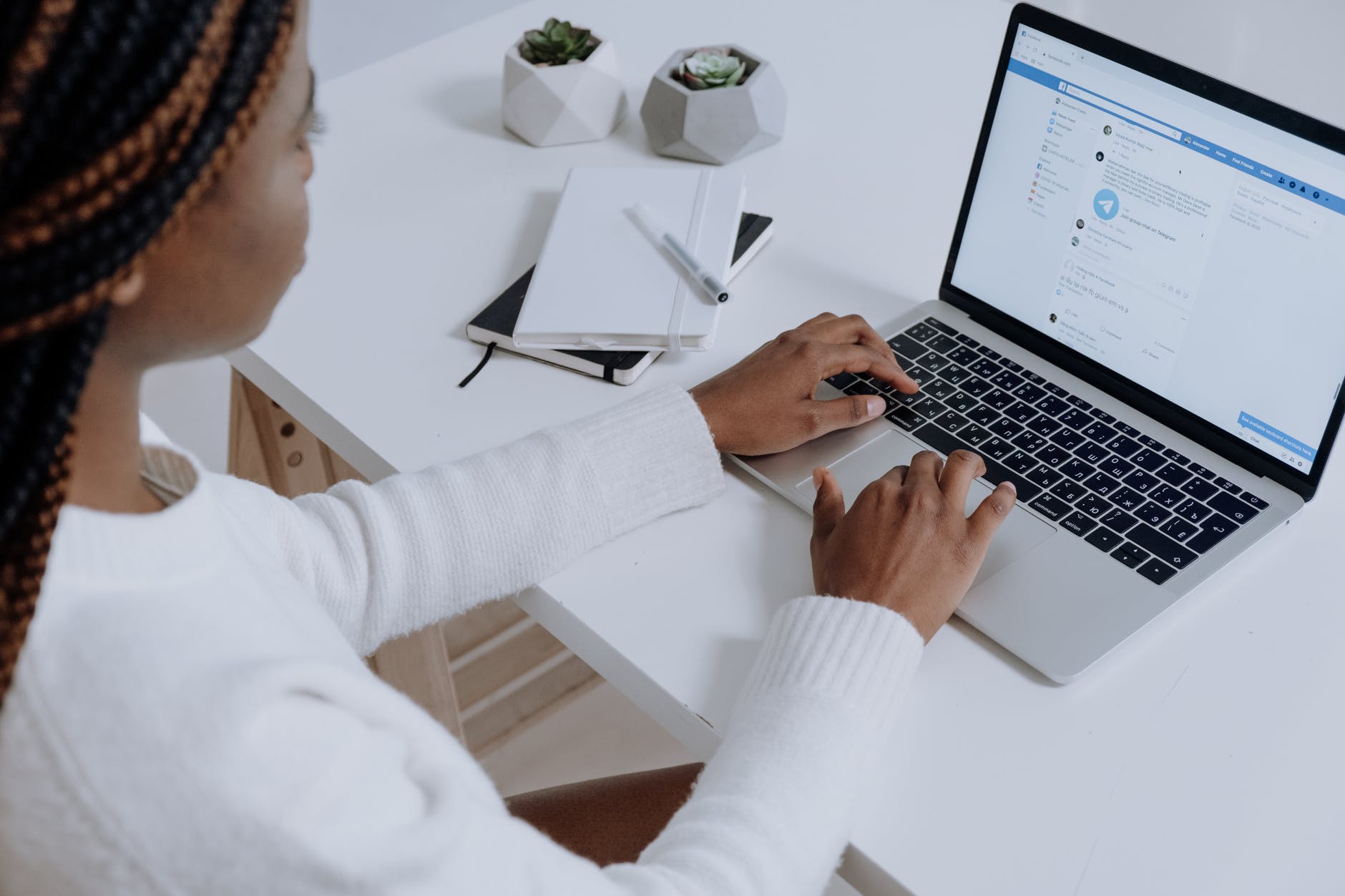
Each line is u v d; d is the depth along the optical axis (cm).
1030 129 89
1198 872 59
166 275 41
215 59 37
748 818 57
